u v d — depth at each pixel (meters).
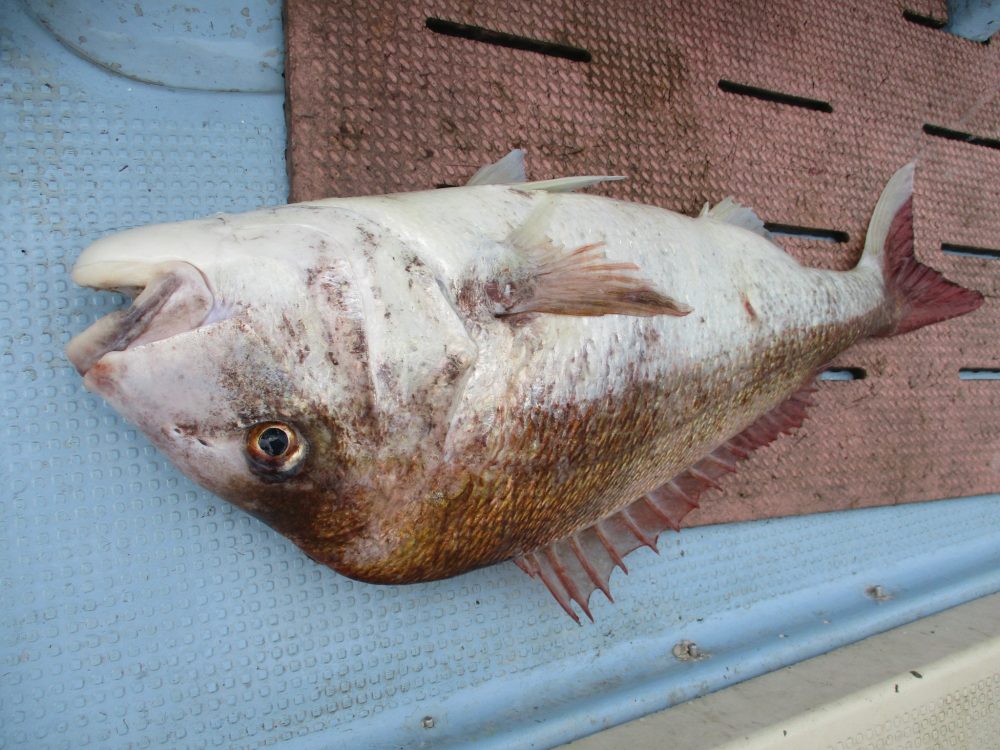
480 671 0.72
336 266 0.48
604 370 0.56
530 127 0.74
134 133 0.65
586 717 0.71
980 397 0.94
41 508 0.62
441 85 0.71
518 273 0.53
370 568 0.53
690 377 0.62
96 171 0.64
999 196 0.97
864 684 0.72
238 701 0.65
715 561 0.81
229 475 0.48
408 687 0.70
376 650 0.69
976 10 0.93
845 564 0.87
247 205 0.68
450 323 0.50
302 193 0.67
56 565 0.62
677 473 0.68
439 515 0.52
